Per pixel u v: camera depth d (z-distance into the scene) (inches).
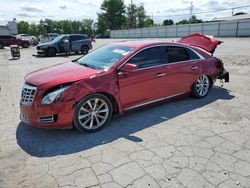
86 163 117.6
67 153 127.0
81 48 733.9
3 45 1100.5
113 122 166.4
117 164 116.4
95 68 161.0
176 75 189.9
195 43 252.8
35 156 124.4
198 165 114.8
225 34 1665.8
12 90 261.9
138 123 164.4
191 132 149.8
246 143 135.8
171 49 189.9
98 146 134.0
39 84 138.3
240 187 99.7
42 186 101.6
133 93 164.4
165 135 146.1
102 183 102.9
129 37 2632.9
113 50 179.2
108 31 3754.9
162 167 113.5
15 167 114.9
